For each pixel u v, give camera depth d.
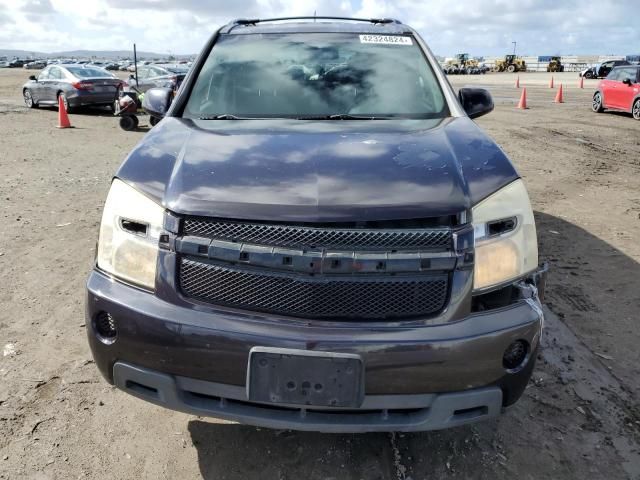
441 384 1.99
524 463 2.42
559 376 3.04
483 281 2.06
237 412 2.05
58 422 2.62
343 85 3.28
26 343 3.26
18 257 4.56
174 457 2.43
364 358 1.93
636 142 11.05
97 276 2.23
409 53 3.56
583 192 7.06
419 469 2.38
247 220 1.98
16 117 15.16
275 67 3.41
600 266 4.57
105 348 2.17
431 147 2.44
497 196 2.16
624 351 3.31
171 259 2.05
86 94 16.00
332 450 2.48
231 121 2.96
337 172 2.15
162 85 17.28
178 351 2.02
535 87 32.09
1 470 2.31
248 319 1.99
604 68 45.41
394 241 1.96
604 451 2.49
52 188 6.95
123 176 2.29
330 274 1.95
